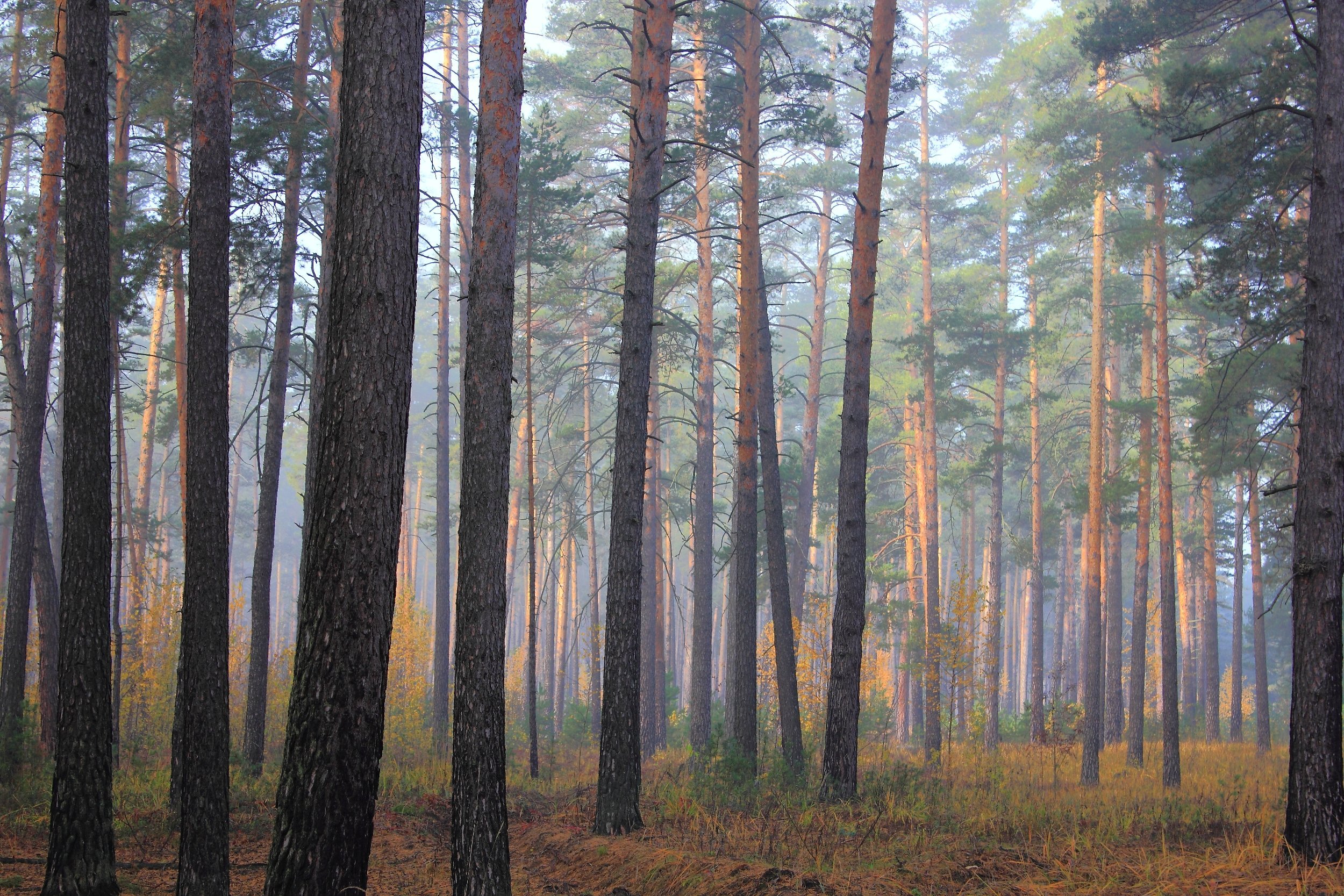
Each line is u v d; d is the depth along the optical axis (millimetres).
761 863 8617
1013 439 40281
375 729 5953
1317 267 10312
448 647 25266
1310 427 10141
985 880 8461
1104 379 26531
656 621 30844
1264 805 13453
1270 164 16047
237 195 17531
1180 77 16281
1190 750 28875
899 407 43719
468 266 28109
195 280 8977
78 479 8375
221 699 8250
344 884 5734
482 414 8375
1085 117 24078
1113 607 31812
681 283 27688
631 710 11484
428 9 24281
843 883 8141
